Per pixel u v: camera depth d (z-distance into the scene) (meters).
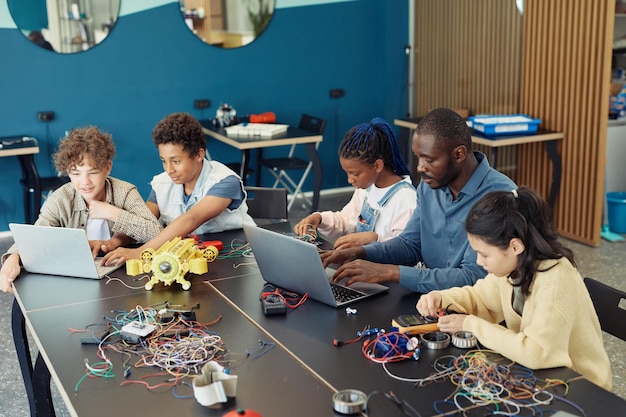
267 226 3.04
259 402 1.55
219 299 2.19
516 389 1.56
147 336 1.89
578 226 5.14
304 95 6.50
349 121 6.73
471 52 5.90
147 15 5.77
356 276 2.17
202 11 5.93
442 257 2.37
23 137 5.43
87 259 2.37
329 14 6.42
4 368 3.37
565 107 5.06
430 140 2.12
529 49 5.32
